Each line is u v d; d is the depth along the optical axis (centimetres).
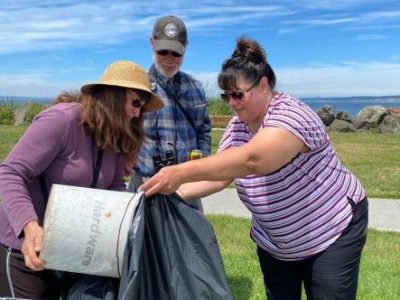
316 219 293
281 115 273
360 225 300
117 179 280
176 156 415
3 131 1708
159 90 411
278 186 291
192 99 427
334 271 295
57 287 268
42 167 256
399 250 613
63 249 231
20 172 251
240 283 507
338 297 297
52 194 236
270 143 265
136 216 233
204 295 248
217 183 321
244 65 279
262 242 319
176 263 250
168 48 403
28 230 242
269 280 329
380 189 925
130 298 223
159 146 408
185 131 423
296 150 273
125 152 272
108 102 258
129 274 223
